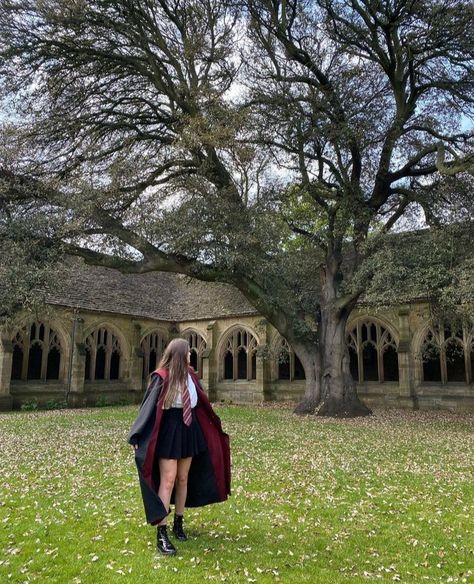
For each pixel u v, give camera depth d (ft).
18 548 13.32
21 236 41.70
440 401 61.93
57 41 45.52
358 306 62.54
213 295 92.94
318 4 49.37
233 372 83.41
